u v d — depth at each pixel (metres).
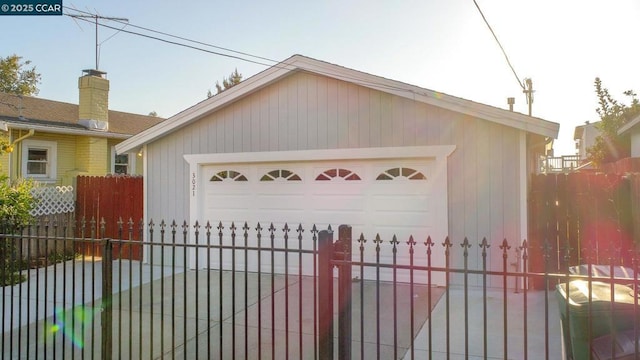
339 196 8.08
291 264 8.41
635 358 2.59
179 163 9.23
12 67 28.52
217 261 8.99
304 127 8.26
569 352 3.47
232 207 8.86
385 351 4.60
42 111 14.72
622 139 15.47
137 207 9.85
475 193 7.23
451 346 4.70
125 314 5.81
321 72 7.96
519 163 7.00
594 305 3.03
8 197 8.22
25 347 4.73
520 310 5.85
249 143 8.65
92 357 3.81
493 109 6.98
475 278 7.20
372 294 6.73
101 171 14.89
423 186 7.55
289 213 8.43
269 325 5.39
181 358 4.44
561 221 6.95
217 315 5.79
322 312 3.15
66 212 10.13
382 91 7.68
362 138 7.86
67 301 6.45
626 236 6.47
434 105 7.38
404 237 7.64
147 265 9.19
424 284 7.38
